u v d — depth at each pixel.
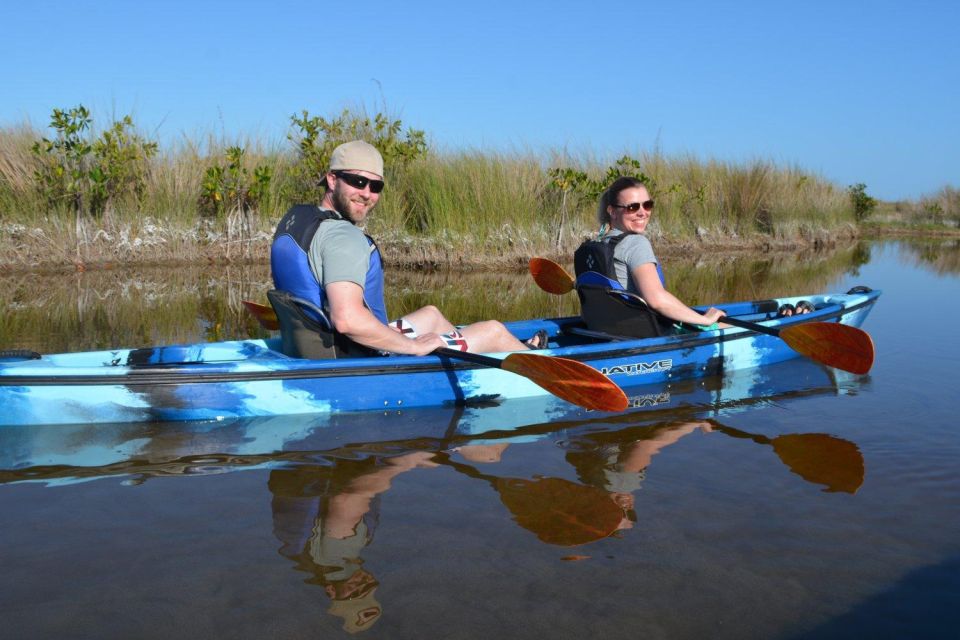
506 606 1.89
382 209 11.53
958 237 22.83
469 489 2.64
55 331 5.61
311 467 2.86
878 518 2.41
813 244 16.97
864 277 10.16
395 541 2.23
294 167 12.16
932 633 1.80
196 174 11.55
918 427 3.39
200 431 3.27
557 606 1.89
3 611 1.85
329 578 2.01
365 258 3.31
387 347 3.45
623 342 4.09
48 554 2.13
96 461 2.88
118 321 6.10
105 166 10.60
